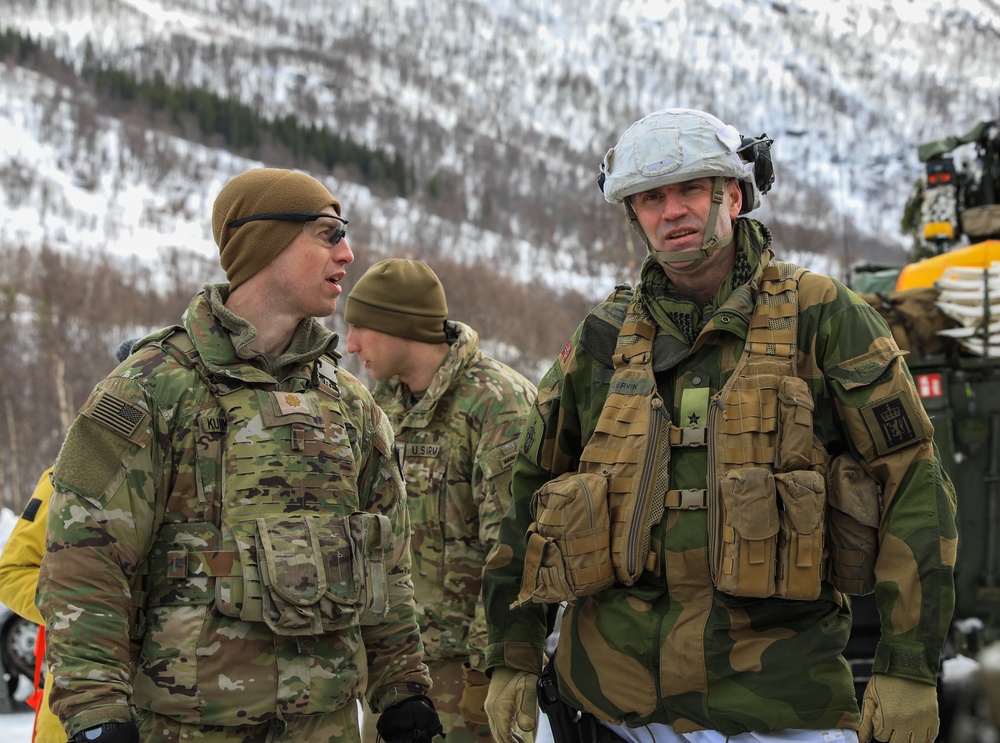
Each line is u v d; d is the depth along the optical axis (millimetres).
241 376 2346
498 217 117812
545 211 115938
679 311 2492
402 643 2609
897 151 184000
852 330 2338
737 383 2346
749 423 2299
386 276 3648
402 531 2639
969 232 6348
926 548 2186
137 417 2234
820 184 144000
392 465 2633
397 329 3635
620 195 2477
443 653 3463
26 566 3240
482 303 50656
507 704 2623
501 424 3473
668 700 2303
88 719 2039
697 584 2318
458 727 3416
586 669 2441
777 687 2232
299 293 2459
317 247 2467
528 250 96500
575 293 51812
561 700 2592
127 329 49875
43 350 37094
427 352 3676
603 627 2414
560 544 2402
